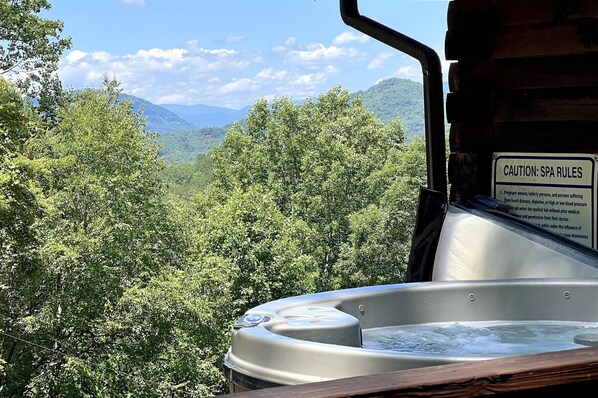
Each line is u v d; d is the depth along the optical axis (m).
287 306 2.19
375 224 37.00
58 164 20.00
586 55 3.49
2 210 14.95
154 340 18.11
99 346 17.72
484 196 3.75
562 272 3.12
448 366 0.89
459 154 3.92
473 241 3.37
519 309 2.60
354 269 36.88
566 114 3.56
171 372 18.16
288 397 0.76
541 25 3.59
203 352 19.50
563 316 2.59
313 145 41.69
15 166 15.30
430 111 4.05
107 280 17.73
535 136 3.67
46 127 26.17
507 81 3.74
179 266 22.22
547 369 0.87
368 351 1.49
